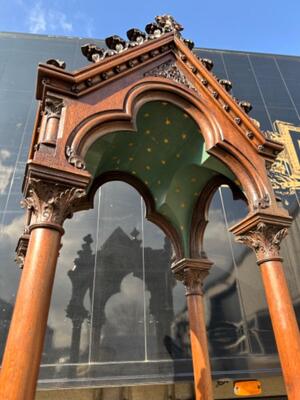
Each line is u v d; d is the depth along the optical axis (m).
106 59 4.08
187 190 6.05
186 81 4.84
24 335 2.37
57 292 7.13
